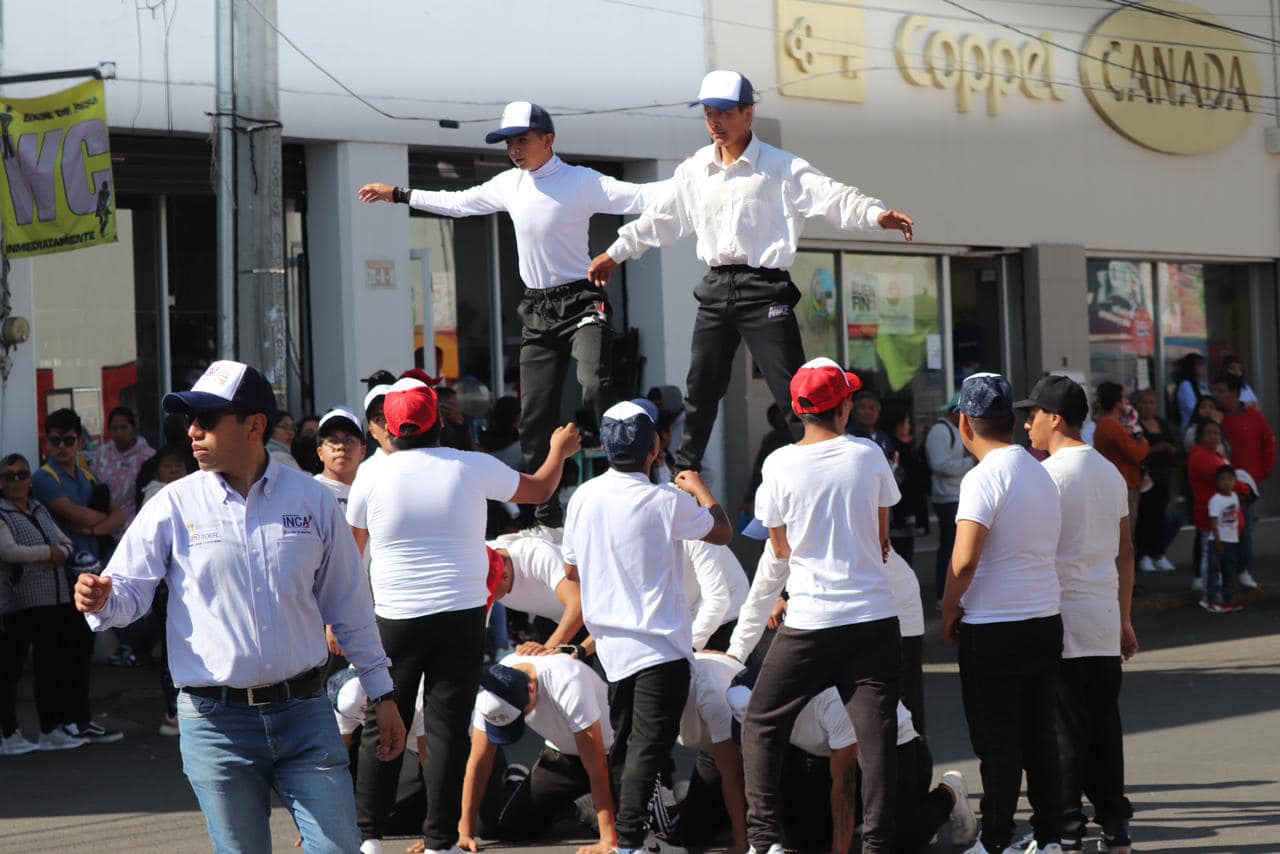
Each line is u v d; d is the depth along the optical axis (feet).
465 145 73.97
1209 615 80.33
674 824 37.81
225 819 24.07
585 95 77.56
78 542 58.90
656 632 33.63
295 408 71.56
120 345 68.23
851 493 31.71
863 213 35.22
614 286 81.97
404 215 72.33
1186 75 102.37
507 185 40.50
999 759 32.86
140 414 68.80
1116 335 100.99
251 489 24.41
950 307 92.89
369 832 35.50
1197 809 39.27
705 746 37.35
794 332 36.94
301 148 71.41
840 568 31.68
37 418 65.41
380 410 36.81
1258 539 107.34
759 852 32.40
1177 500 101.81
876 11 87.66
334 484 41.09
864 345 88.38
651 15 79.82
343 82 70.23
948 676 63.21
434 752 33.96
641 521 33.86
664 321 80.69
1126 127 98.73
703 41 81.56
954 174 90.79
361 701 35.17
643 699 33.78
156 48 65.62
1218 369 107.14
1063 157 96.27
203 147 68.23
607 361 39.73
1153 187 101.04
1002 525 32.50
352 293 70.69
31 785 45.85
